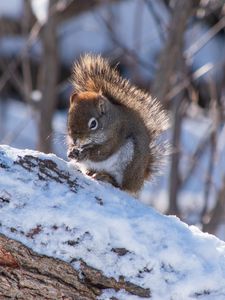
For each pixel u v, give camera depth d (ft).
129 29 73.05
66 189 24.76
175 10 47.75
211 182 50.60
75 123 30.73
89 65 33.04
